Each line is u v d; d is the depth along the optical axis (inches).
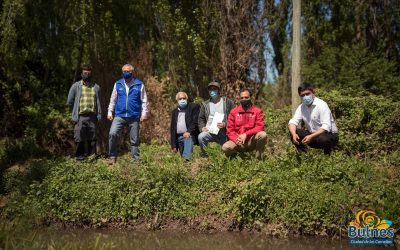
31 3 578.2
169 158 393.7
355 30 667.4
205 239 299.0
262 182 317.4
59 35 614.5
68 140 653.3
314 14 697.0
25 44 639.1
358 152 414.9
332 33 679.1
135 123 387.5
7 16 565.9
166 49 603.5
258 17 606.9
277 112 499.2
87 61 639.1
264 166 340.2
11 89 679.7
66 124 652.1
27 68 695.1
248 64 600.4
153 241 296.8
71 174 361.4
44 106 682.2
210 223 319.0
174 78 599.2
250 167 338.0
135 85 387.9
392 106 436.8
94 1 600.4
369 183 313.3
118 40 617.3
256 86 610.9
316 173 325.4
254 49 603.5
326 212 297.0
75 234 318.0
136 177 344.8
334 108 451.5
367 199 301.3
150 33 641.6
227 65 597.6
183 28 586.6
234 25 599.5
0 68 656.4
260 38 607.2
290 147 387.2
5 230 249.6
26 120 672.4
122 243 293.1
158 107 571.8
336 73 573.9
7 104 681.0
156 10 594.6
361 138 413.1
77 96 398.0
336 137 343.6
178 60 599.2
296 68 450.6
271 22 618.5
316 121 341.7
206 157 385.7
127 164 361.1
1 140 611.2
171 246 283.7
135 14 634.8
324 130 335.9
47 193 351.9
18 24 585.3
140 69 588.7
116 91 391.2
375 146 415.5
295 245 279.4
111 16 610.2
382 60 571.2
